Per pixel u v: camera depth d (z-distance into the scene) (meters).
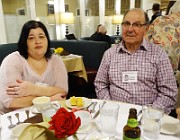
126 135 0.74
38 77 1.58
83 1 6.06
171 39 1.95
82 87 3.00
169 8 2.51
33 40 1.52
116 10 6.98
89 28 6.49
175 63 1.92
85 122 0.86
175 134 0.85
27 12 4.96
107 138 0.79
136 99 1.49
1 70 1.49
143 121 0.86
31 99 1.36
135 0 7.41
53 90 1.49
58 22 5.67
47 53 1.67
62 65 1.73
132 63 1.50
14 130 0.84
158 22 2.05
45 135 0.62
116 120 0.87
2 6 4.37
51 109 0.99
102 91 1.62
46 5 5.34
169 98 1.46
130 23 1.46
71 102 1.14
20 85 1.37
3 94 1.37
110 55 1.60
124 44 1.57
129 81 1.50
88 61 3.62
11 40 4.72
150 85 1.50
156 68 1.48
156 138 0.82
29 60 1.59
